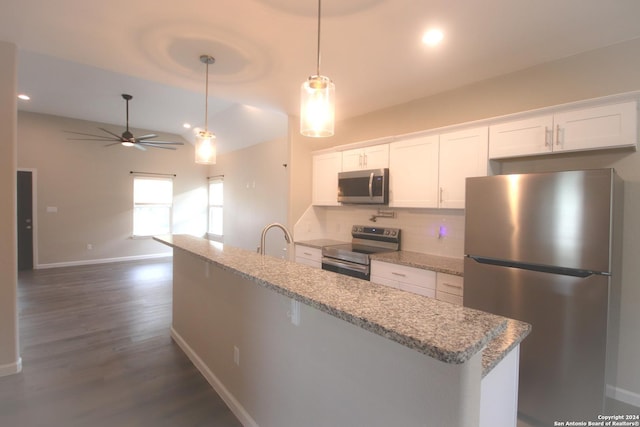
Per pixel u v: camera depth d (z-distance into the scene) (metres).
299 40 2.25
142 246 7.17
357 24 2.04
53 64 3.80
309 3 1.83
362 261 3.21
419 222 3.36
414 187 3.09
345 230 4.16
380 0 1.79
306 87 1.69
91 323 3.45
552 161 2.45
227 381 2.13
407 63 2.57
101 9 1.93
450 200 2.81
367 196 3.43
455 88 3.08
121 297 4.38
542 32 2.09
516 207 2.06
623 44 2.18
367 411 1.16
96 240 6.61
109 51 2.46
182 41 2.30
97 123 6.50
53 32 2.20
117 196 6.82
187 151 7.77
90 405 2.07
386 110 3.71
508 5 1.81
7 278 2.39
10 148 2.36
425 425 0.96
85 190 6.46
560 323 1.90
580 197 1.82
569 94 2.41
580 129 2.11
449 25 2.03
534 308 2.00
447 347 0.75
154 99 5.05
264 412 1.76
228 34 2.20
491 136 2.54
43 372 2.45
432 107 3.27
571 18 1.93
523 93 2.64
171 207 7.57
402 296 1.16
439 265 2.67
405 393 1.02
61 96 4.95
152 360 2.67
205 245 2.45
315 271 1.56
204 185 8.09
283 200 5.64
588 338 1.81
